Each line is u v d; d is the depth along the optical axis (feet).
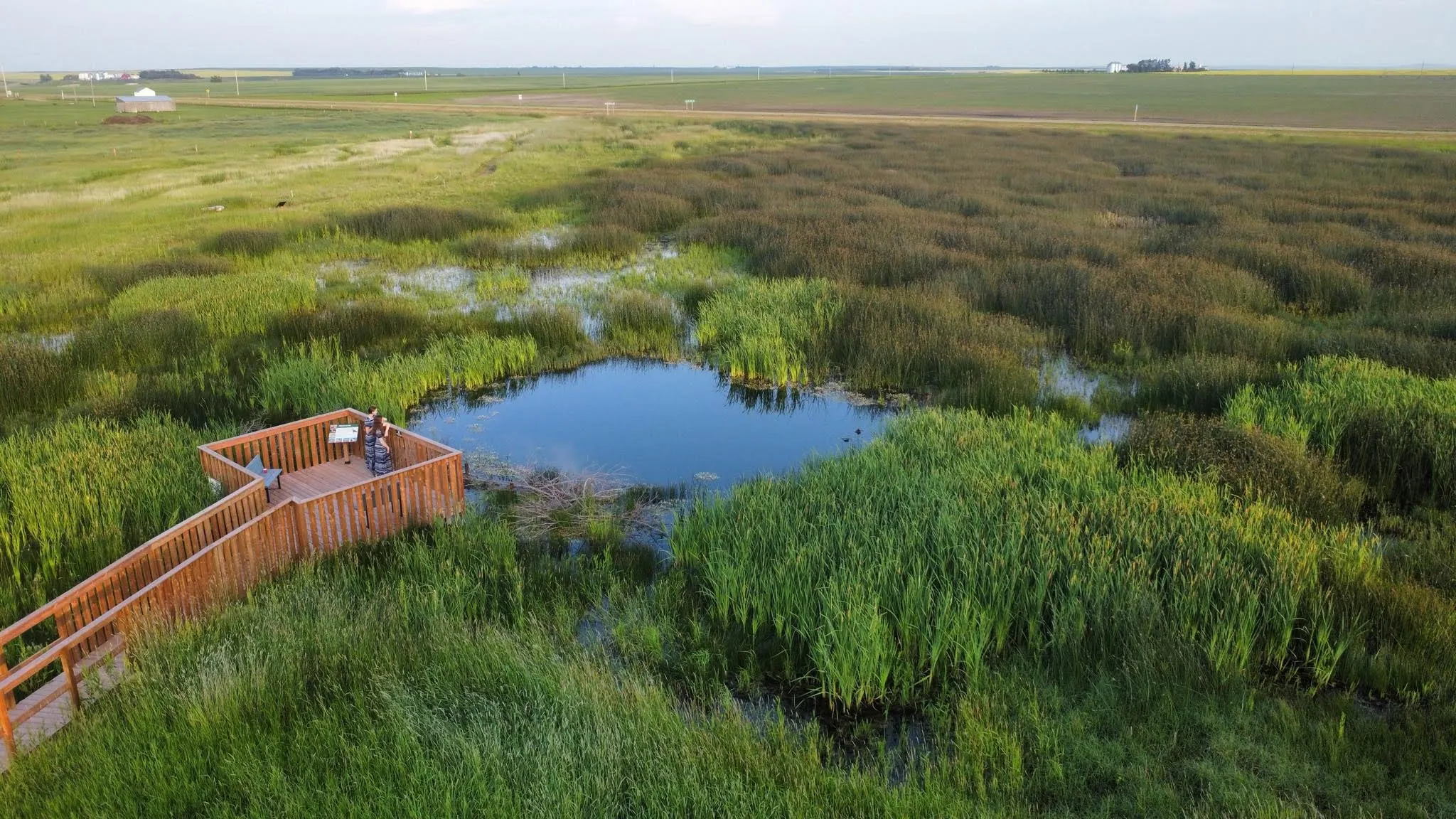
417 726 23.81
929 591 29.99
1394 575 32.58
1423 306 68.64
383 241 103.04
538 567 35.35
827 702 27.89
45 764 22.43
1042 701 26.32
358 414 45.24
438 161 188.65
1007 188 137.18
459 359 60.29
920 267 82.17
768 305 70.54
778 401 57.21
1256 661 28.07
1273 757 23.34
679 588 33.40
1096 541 32.27
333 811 20.70
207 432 46.98
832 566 32.04
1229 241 88.69
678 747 23.57
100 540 35.55
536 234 109.29
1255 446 41.04
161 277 81.46
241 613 29.12
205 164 186.60
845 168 158.61
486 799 21.06
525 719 24.67
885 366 58.95
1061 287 72.95
